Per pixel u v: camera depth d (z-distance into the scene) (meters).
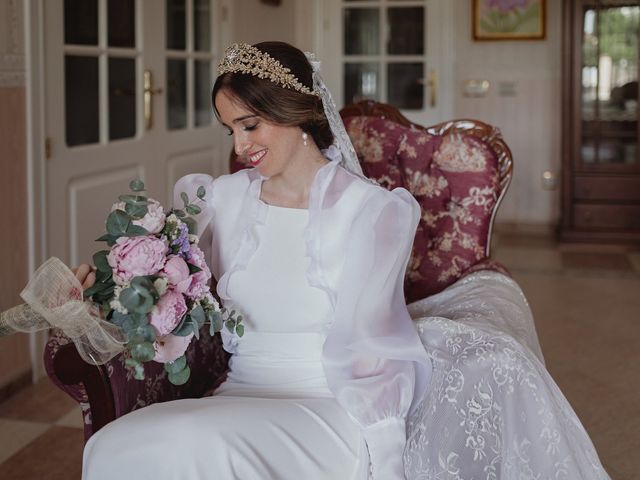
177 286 1.53
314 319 1.77
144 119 4.45
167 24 4.71
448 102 7.09
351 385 1.65
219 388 1.82
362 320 1.69
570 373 3.62
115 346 1.49
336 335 1.71
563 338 4.12
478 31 7.05
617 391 3.40
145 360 1.47
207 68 5.30
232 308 1.82
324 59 7.14
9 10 3.27
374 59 7.08
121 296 1.45
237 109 1.72
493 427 1.64
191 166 5.05
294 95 1.73
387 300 1.71
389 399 1.65
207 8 5.27
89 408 1.70
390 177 2.37
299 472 1.55
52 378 1.67
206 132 5.25
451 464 1.66
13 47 3.31
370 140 2.41
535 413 1.62
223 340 1.84
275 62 1.72
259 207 1.84
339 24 7.08
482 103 7.16
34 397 3.36
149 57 4.48
